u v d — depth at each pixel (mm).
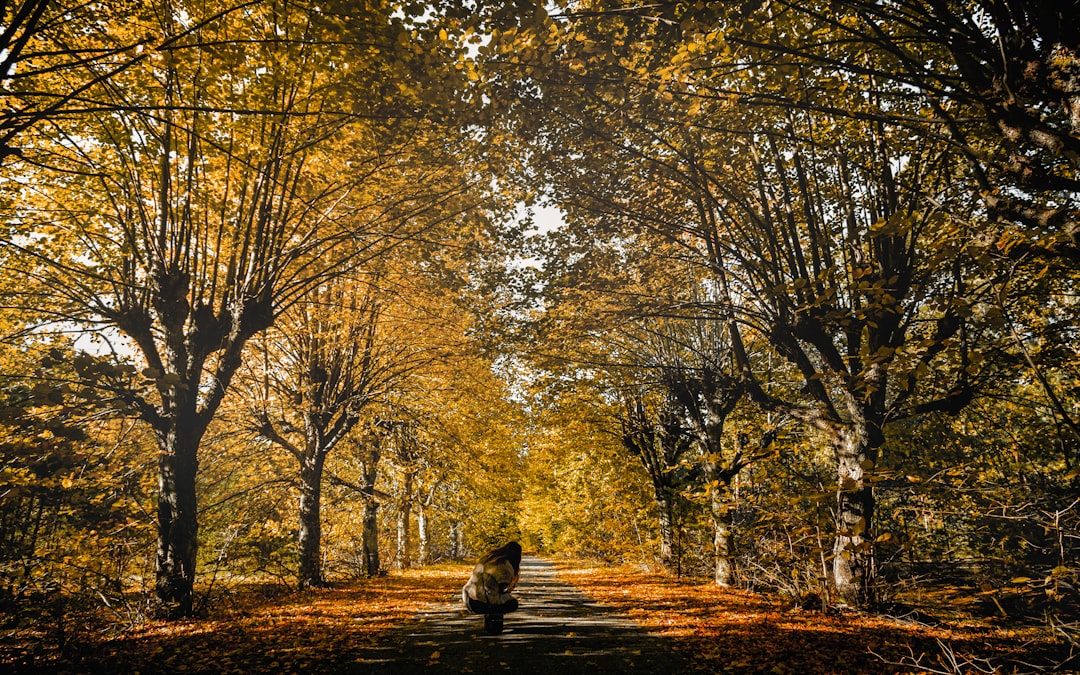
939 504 8281
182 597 10398
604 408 19766
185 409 11062
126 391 10055
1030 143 5453
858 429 10328
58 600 8297
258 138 10742
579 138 9617
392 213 12812
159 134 10734
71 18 8406
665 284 13789
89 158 11000
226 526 13750
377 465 22125
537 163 10523
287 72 9117
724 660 7254
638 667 6875
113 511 10430
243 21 9016
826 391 12461
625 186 10891
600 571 23844
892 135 9953
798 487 12305
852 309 9906
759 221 10898
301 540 16828
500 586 9141
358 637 8891
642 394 19266
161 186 11133
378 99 8242
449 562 37406
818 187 11344
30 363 11195
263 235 11992
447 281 13625
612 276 12672
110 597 9703
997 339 9133
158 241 11320
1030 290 7742
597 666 6922
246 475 17797
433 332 18062
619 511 24062
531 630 9445
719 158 10875
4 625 7805
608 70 7234
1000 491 6375
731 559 13688
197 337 11430
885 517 11125
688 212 11734
